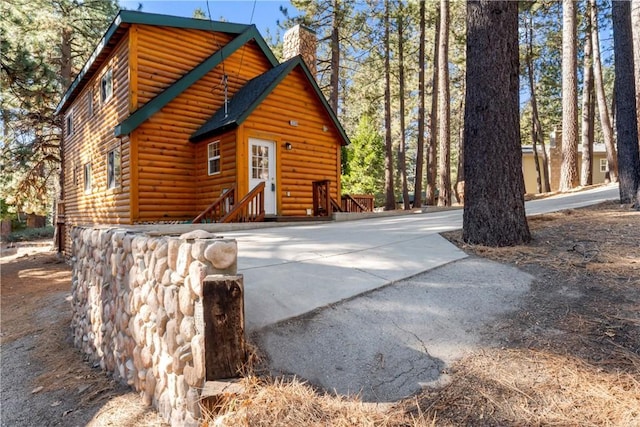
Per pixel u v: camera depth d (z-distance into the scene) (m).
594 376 1.92
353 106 23.69
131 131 8.52
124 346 3.22
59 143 16.62
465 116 4.45
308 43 13.11
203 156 9.71
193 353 2.10
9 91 12.49
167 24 9.38
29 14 11.80
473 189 4.33
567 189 12.31
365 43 18.00
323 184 10.02
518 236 4.12
